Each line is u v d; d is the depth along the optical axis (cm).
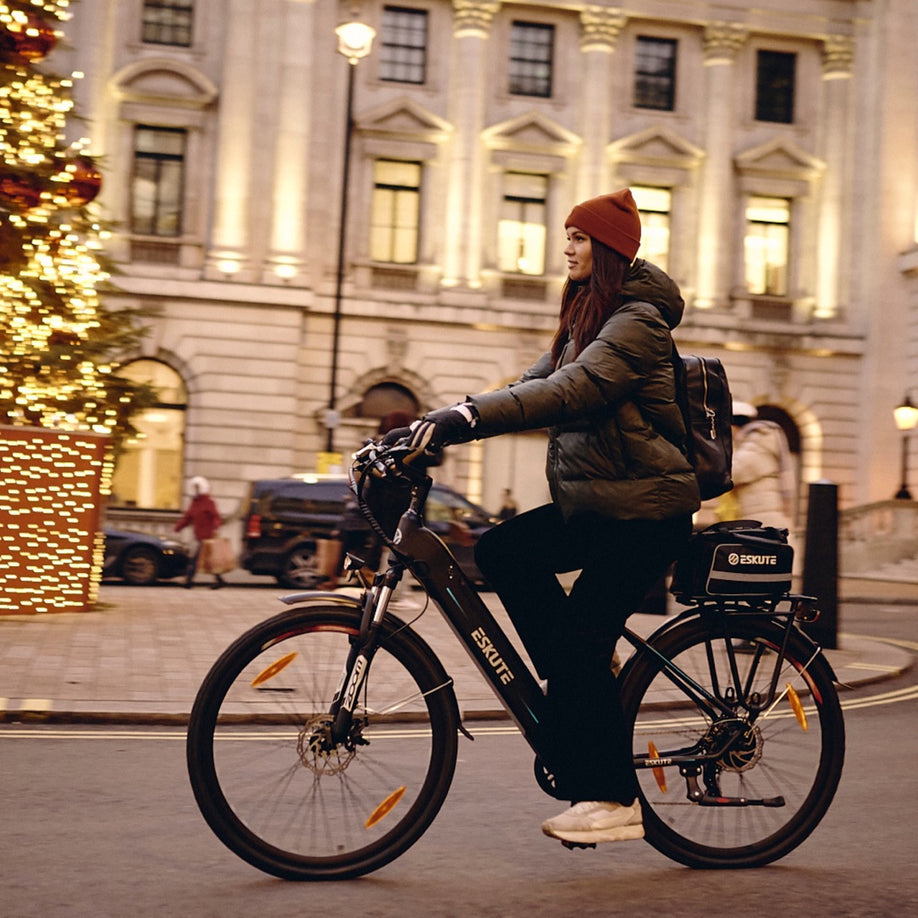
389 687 375
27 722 666
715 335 3180
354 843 371
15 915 325
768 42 3262
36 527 1168
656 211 3197
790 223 3281
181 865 379
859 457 3262
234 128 2855
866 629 1495
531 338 3053
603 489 364
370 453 365
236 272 2841
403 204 3039
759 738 399
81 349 1284
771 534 410
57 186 1246
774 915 342
